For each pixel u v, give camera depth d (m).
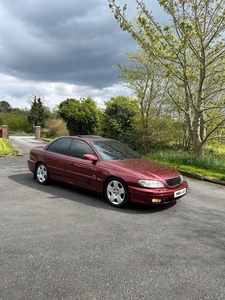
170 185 5.22
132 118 15.90
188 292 2.67
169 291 2.68
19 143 23.80
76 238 3.85
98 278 2.86
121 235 4.01
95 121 22.75
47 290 2.63
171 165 10.77
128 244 3.71
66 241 3.74
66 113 23.23
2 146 17.34
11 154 13.36
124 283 2.79
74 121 23.28
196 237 4.06
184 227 4.46
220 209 5.58
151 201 4.96
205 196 6.66
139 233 4.12
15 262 3.14
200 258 3.39
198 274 3.01
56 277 2.86
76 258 3.27
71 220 4.57
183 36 8.85
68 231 4.09
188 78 10.00
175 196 5.26
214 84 11.00
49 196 6.01
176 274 2.99
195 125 10.88
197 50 9.59
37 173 7.23
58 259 3.24
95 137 6.87
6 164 10.42
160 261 3.28
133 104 15.39
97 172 5.67
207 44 9.26
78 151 6.36
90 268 3.06
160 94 14.13
